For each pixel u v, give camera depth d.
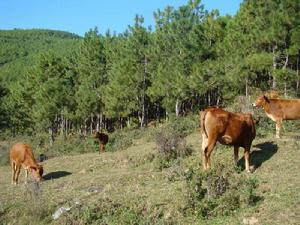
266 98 17.45
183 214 11.52
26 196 15.13
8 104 67.12
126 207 12.55
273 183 12.41
